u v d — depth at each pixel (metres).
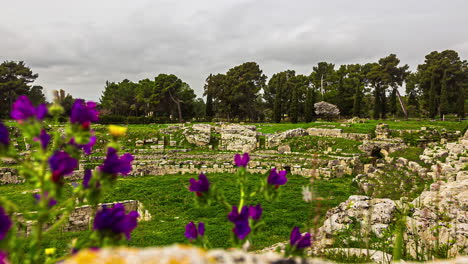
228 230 13.84
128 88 88.25
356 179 25.16
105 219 1.82
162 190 23.97
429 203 10.12
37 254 1.86
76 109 1.97
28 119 1.85
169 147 42.94
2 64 76.88
